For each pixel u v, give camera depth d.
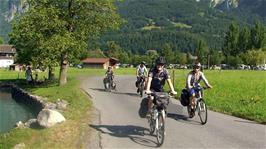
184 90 16.67
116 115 17.95
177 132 13.79
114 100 25.02
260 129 14.48
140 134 13.39
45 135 12.55
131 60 179.62
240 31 158.38
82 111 18.89
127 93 30.53
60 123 14.34
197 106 16.00
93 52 158.62
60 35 38.06
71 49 38.84
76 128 13.95
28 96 34.28
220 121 16.31
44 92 34.19
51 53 38.19
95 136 13.05
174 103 22.78
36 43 38.25
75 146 11.53
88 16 40.12
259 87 36.84
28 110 31.16
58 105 22.75
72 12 39.56
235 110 19.28
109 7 39.81
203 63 170.62
